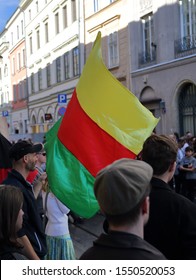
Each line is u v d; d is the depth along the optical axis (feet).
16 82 144.15
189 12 53.57
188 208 7.66
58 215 13.60
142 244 5.59
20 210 8.52
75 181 12.30
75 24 87.15
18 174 11.22
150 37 62.18
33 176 15.97
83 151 12.46
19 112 139.13
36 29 117.29
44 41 110.11
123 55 68.23
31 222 10.78
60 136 12.73
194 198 32.19
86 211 12.21
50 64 106.11
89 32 80.43
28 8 124.57
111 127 12.52
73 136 12.59
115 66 70.59
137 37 64.44
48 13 105.19
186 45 53.83
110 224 5.74
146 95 62.39
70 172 12.35
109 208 5.56
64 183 12.26
